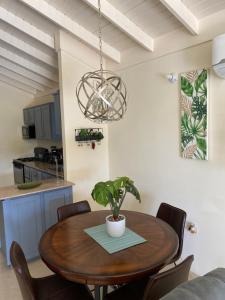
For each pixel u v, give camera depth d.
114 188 1.79
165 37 2.71
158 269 1.50
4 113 5.76
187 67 2.53
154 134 2.99
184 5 2.21
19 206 2.88
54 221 3.17
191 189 2.60
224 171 2.28
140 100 3.15
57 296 1.66
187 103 2.51
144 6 2.38
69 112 3.39
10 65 4.35
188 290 1.03
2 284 2.55
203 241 2.52
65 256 1.60
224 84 2.20
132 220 2.18
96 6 2.38
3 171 5.84
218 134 2.29
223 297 1.05
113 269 1.44
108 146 3.83
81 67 3.43
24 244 2.95
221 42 1.94
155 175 3.03
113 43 3.19
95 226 2.08
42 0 2.59
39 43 3.47
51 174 4.06
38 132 5.14
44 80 4.75
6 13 2.88
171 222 2.27
